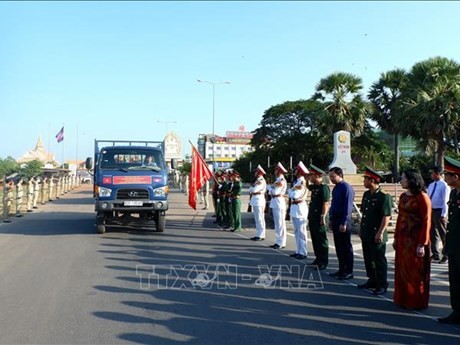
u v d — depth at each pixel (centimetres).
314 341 495
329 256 1009
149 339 494
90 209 2106
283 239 1105
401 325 553
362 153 4709
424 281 618
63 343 481
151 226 1498
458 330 538
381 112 3719
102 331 517
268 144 5734
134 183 1249
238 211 1417
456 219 569
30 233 1311
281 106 5625
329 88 3616
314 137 5259
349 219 784
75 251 1017
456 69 2756
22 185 2011
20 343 480
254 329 529
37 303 621
